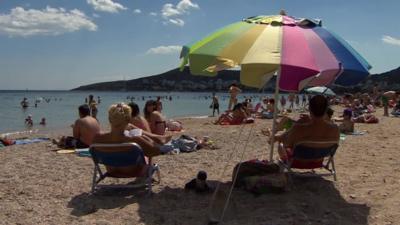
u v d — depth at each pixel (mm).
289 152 6711
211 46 5531
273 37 5344
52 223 5168
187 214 5484
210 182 7059
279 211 5539
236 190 6535
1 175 7645
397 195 6238
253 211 5598
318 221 5219
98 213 5531
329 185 6855
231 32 5645
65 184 6996
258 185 6281
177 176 7590
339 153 9953
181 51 6094
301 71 5125
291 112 31453
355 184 6938
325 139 6379
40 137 15578
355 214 5469
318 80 5742
